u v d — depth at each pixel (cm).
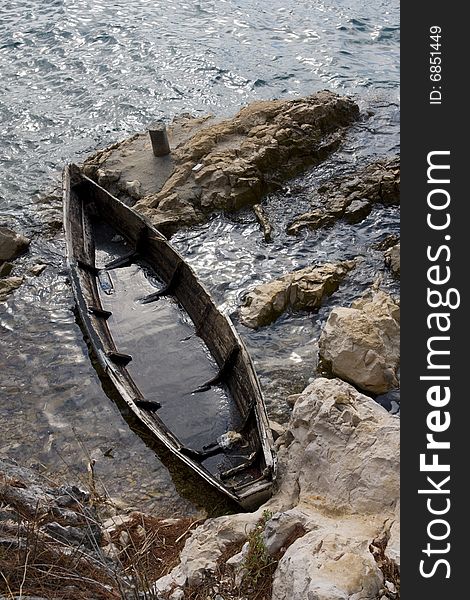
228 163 1716
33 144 2006
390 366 1180
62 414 1195
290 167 1759
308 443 918
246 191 1670
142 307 1402
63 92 2250
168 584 783
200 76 2277
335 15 2633
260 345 1297
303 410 950
